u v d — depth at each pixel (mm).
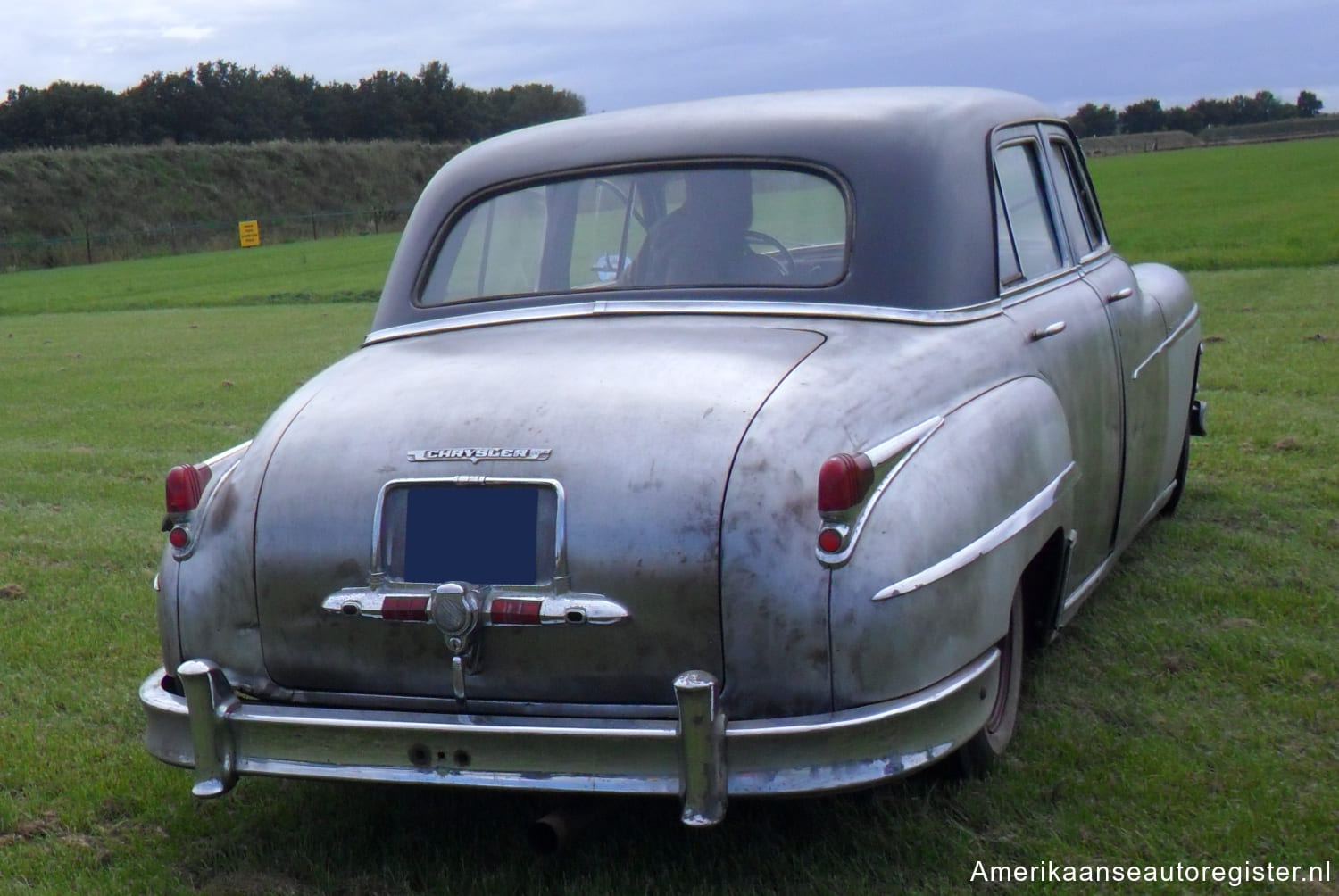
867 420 2811
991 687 2922
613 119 3787
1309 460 6605
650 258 3480
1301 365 9219
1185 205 32094
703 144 3523
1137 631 4348
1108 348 4133
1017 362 3389
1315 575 4879
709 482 2656
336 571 2814
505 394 2918
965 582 2799
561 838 2689
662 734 2578
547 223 3621
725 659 2635
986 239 3477
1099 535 4133
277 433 3047
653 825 3162
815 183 3395
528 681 2717
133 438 9070
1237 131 103812
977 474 2918
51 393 11711
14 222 56438
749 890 2867
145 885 3006
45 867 3115
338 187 69812
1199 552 5203
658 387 2854
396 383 3094
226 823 3322
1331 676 3934
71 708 4113
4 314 24938
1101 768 3342
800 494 2656
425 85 106500
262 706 2891
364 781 2736
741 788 2584
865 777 2600
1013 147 3967
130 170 62750
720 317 3299
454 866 3049
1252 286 14898
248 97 97312
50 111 91438
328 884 2990
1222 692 3861
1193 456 6773
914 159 3389
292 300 24000
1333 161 51906
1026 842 3004
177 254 50906
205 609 2963
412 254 3738
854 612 2607
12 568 5695
